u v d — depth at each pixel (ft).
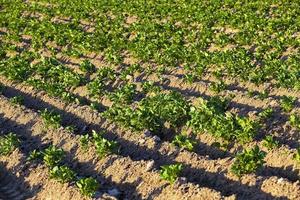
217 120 52.19
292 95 63.26
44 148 53.72
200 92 67.56
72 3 141.90
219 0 128.77
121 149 52.75
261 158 44.11
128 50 88.84
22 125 59.36
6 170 49.60
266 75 69.36
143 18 115.65
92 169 48.16
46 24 111.34
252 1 124.98
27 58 87.76
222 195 40.96
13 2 150.51
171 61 80.38
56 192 44.24
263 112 55.21
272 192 40.78
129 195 43.96
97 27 107.04
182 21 107.24
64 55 90.22
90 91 68.59
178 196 41.47
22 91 72.18
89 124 59.00
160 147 50.83
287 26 97.40
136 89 69.62
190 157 47.78
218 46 88.58
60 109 64.23
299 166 44.45
